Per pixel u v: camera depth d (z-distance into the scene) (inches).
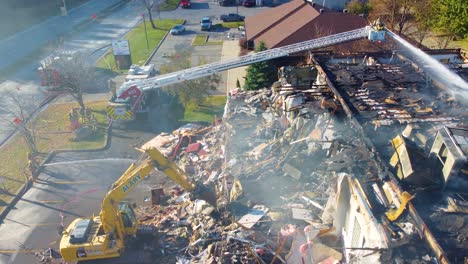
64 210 971.3
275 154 884.6
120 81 1779.0
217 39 2372.0
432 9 2068.2
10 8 2930.6
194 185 886.4
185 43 2313.0
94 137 1306.6
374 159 641.0
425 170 555.8
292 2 2159.2
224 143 1050.7
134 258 789.9
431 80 936.9
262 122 1083.9
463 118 745.6
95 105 1535.4
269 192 778.2
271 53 1262.3
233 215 746.2
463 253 453.7
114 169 1131.3
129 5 3371.1
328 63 1109.7
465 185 535.5
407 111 782.5
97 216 871.7
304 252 627.5
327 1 2477.9
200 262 705.6
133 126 1371.8
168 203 954.1
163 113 1450.5
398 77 964.0
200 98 1443.2
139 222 889.5
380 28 1205.1
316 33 1702.8
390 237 497.4
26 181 1082.7
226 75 1788.9
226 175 874.8
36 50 2213.3
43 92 1648.6
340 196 636.1
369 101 839.1
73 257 768.9
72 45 2330.2
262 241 683.4
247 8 3139.8
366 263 510.9
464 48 1915.6
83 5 3398.1
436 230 486.9
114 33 2596.0
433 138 633.6
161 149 1189.7
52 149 1239.5
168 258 778.8
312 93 960.3
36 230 908.6
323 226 665.6
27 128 1261.1
